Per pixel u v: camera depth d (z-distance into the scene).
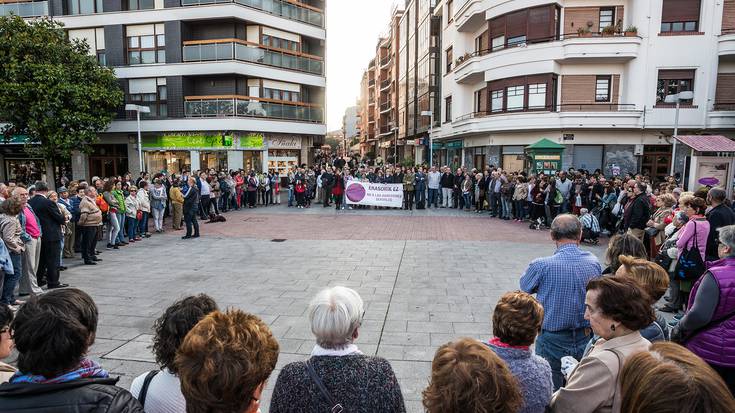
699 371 1.34
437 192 20.81
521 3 22.31
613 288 2.26
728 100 21.11
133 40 27.84
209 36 28.50
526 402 2.15
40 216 7.83
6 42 20.33
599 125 21.12
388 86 58.88
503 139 24.11
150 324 6.13
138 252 11.17
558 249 3.55
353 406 1.85
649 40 20.88
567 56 21.11
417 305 6.89
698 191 7.71
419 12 38.97
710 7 20.31
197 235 13.34
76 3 27.81
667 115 20.86
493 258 10.23
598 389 2.06
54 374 1.74
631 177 15.41
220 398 1.62
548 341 3.38
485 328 5.95
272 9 29.03
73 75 22.12
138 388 2.24
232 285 8.06
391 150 59.00
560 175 14.98
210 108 27.36
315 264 9.71
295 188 21.31
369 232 14.02
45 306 1.79
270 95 29.56
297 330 5.86
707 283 3.08
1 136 25.16
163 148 28.23
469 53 27.08
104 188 11.59
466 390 1.59
